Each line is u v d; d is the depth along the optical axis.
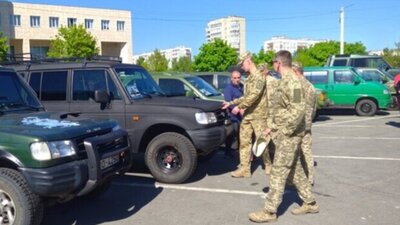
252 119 6.91
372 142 10.52
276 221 5.09
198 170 7.81
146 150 6.95
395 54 65.00
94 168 4.65
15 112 5.41
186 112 6.68
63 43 55.75
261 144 5.50
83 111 7.08
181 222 5.16
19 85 5.93
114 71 7.11
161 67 73.19
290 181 5.35
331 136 11.63
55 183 4.32
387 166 7.87
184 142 6.70
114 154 5.04
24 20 70.62
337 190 6.36
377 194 6.14
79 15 77.31
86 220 5.33
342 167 7.84
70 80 7.26
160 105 6.83
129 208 5.74
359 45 72.75
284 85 4.79
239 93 7.72
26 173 4.32
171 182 6.85
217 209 5.61
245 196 6.16
